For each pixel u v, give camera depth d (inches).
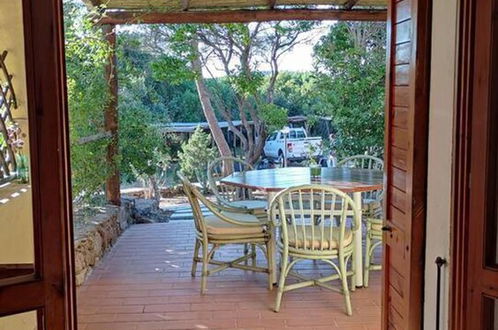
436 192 72.4
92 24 210.4
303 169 192.2
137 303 142.9
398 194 84.1
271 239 151.6
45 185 61.6
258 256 186.2
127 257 186.7
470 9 60.7
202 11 218.2
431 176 73.9
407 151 78.2
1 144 70.9
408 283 77.7
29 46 60.1
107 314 135.4
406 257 78.7
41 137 61.2
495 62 59.4
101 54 213.5
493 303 62.1
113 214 209.8
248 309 138.3
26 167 65.2
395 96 85.7
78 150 192.1
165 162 319.3
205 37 326.6
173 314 135.2
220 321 130.7
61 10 62.8
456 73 63.9
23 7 59.8
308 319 131.8
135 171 260.5
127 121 254.4
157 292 151.3
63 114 63.1
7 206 67.6
